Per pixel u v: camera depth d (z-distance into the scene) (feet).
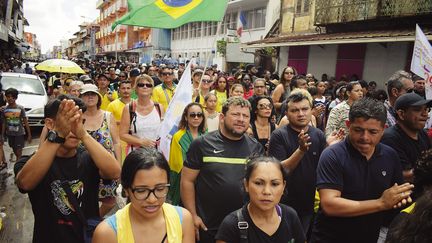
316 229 9.51
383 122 8.42
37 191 8.52
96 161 8.52
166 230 6.79
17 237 15.46
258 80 23.22
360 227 8.78
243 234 7.45
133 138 16.78
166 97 24.06
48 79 50.06
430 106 10.54
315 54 56.39
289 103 12.47
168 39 139.54
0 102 27.20
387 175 8.89
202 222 10.28
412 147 10.64
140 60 152.05
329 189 8.63
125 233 6.54
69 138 8.29
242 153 10.54
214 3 19.99
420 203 5.32
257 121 16.46
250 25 84.17
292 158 10.89
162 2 20.59
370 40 39.55
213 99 18.38
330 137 11.93
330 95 34.37
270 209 7.43
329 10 51.60
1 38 66.33
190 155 10.73
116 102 20.29
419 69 16.14
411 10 39.24
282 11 67.05
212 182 10.25
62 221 8.54
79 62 77.41
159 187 6.47
